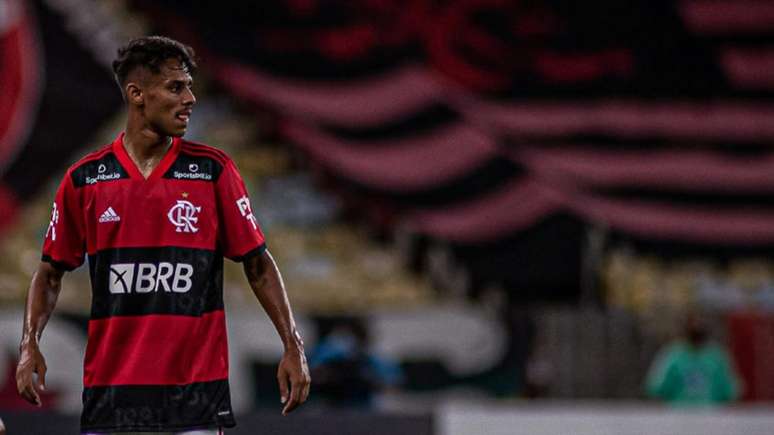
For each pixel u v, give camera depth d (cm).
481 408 2514
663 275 3606
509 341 3416
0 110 3503
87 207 1128
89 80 3556
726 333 3378
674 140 3716
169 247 1112
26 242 3431
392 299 3488
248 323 3384
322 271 3497
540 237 3622
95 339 1113
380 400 2930
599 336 3366
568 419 2456
